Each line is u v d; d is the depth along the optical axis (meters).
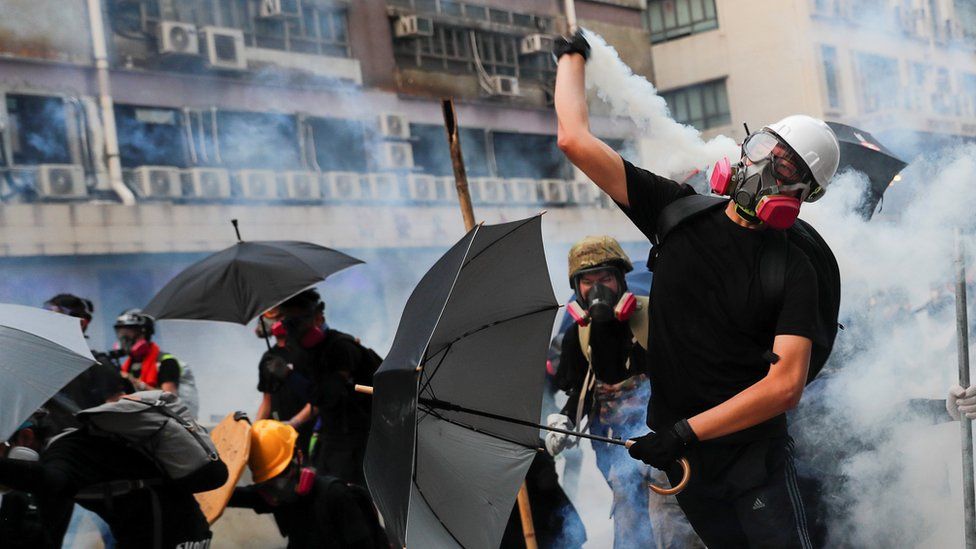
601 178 3.10
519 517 5.09
